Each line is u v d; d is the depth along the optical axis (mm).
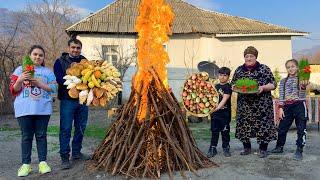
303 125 6594
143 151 5520
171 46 21734
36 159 7109
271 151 7125
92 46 21266
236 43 22047
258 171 5652
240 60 22062
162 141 5570
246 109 6566
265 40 21969
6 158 7320
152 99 5652
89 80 5625
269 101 6496
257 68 6555
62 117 6195
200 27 22031
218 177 5324
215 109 6430
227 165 5957
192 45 21859
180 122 5730
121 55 20953
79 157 6586
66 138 6145
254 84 6277
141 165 5441
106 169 5551
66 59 6305
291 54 21969
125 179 5246
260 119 6469
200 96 6441
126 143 5559
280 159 6449
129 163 5484
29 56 5734
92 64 5711
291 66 6875
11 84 5812
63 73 6207
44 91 5914
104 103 5691
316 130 11656
